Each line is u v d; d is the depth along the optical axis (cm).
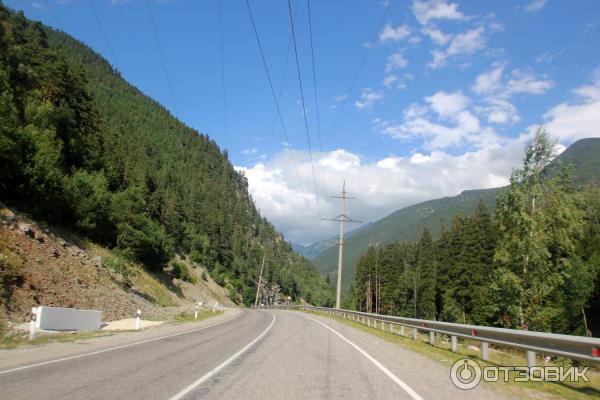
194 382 823
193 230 11844
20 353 1173
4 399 655
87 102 6825
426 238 8531
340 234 4772
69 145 5062
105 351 1264
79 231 3919
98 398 675
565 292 3709
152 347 1393
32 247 2580
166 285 5609
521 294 3103
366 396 754
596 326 5088
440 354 1459
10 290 2009
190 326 2480
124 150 9888
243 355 1242
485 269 5328
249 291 12131
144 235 4922
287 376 920
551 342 948
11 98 3381
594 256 4750
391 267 9156
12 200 3109
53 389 730
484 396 796
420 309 7694
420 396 766
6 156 2898
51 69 6075
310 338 1886
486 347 1263
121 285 3550
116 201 4847
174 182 15575
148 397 692
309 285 19438
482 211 5775
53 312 1781
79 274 2850
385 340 1986
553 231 3234
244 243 16700
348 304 12875
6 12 5588
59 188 3441
